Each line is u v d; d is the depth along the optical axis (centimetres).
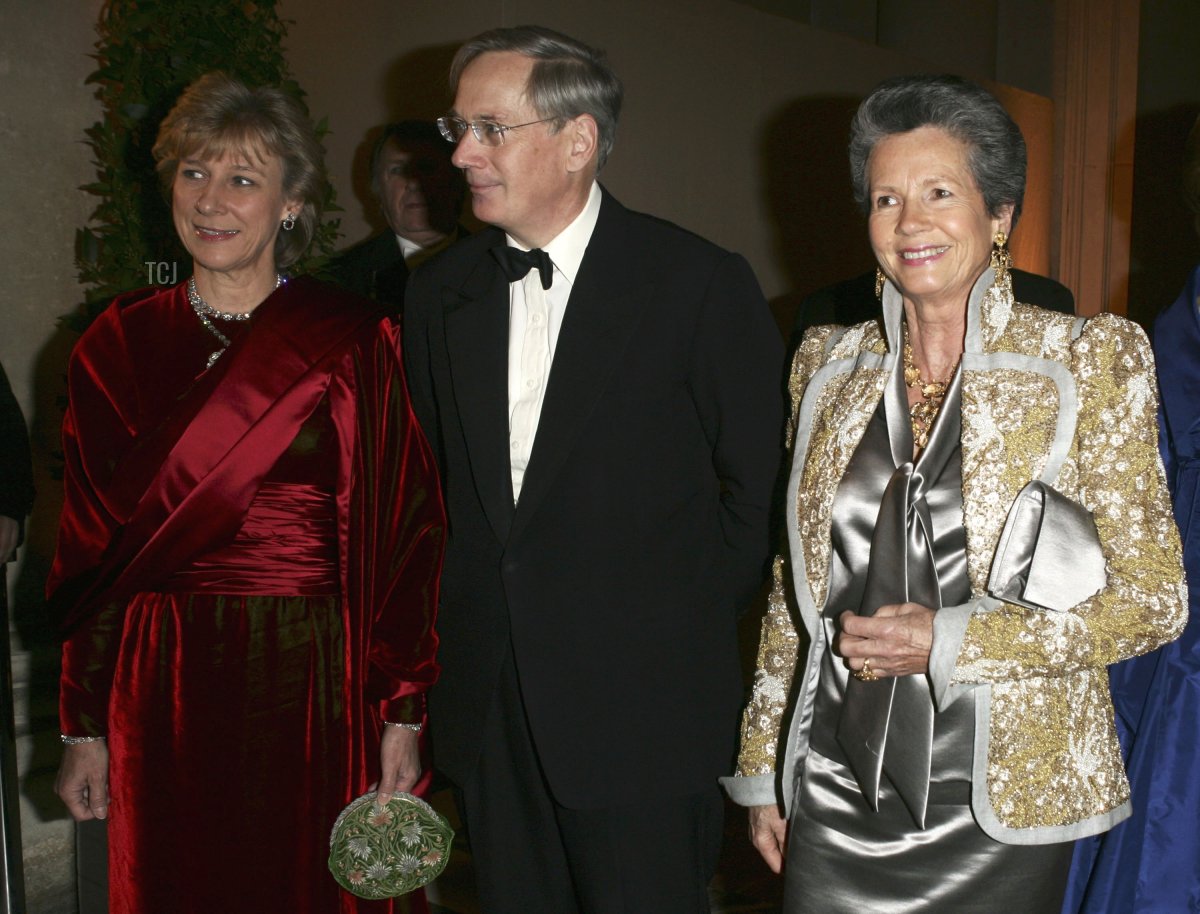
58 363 454
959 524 168
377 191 379
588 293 210
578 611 204
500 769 216
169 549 210
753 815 192
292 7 505
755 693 193
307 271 331
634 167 526
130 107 319
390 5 479
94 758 218
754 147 591
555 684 203
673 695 206
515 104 202
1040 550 156
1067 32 805
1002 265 171
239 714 211
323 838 217
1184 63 725
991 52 794
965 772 166
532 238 213
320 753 216
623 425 206
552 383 207
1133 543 157
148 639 213
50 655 392
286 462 215
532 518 205
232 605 213
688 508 212
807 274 633
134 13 317
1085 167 803
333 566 219
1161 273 732
